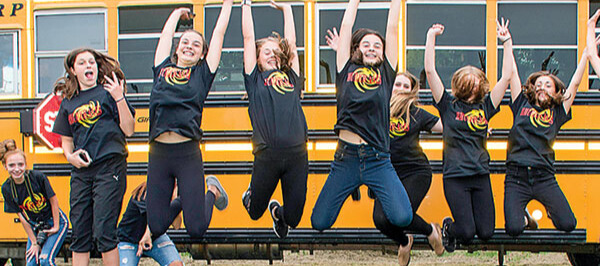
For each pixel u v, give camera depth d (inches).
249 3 138.3
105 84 142.9
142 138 178.4
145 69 180.2
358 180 137.7
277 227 159.3
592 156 172.1
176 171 135.0
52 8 181.2
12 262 198.7
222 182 176.2
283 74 137.8
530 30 175.6
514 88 159.0
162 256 158.9
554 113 155.3
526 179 154.6
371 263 246.5
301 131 136.0
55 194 167.6
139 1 179.9
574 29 175.3
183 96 133.4
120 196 145.3
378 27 177.0
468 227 150.9
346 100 136.4
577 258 205.6
